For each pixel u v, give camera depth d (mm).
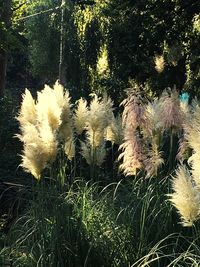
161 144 6551
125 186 6473
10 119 13172
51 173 6195
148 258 5152
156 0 11398
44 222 5707
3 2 17922
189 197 4406
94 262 5398
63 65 25891
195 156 4645
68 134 6664
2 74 19172
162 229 5363
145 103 6629
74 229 5539
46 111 6312
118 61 12289
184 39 11758
